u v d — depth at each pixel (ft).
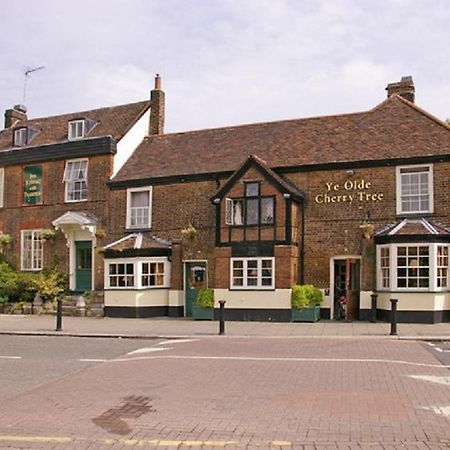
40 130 100.53
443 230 65.92
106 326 66.59
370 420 25.64
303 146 76.79
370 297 68.13
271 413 27.14
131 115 93.81
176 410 28.07
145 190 83.10
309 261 72.02
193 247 77.87
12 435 24.50
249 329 61.46
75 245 88.33
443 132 70.08
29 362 43.11
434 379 34.04
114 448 22.72
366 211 70.28
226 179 77.25
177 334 58.23
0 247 93.71
